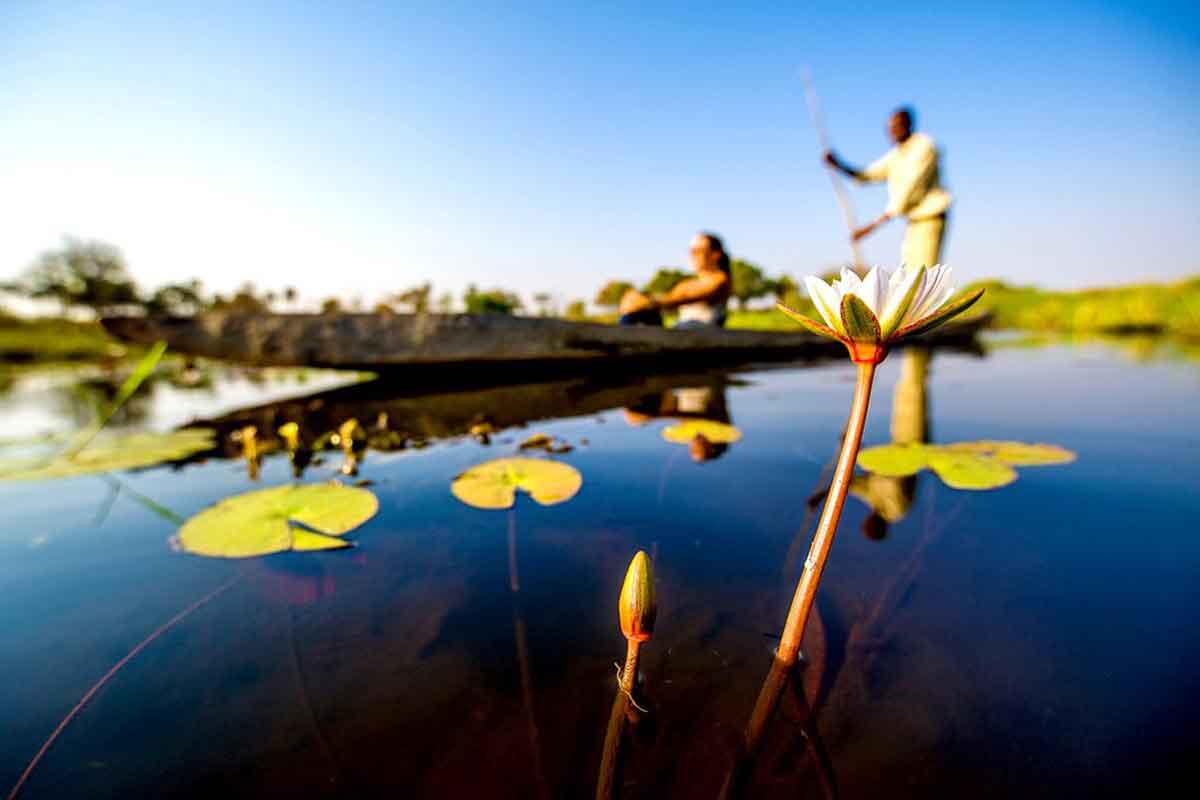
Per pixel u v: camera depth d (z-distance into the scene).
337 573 1.17
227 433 2.82
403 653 0.90
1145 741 0.67
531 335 4.36
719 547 1.25
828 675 0.80
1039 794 0.61
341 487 1.68
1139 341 10.36
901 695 0.76
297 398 4.02
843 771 0.65
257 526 1.41
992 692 0.76
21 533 1.43
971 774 0.64
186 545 1.32
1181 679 0.78
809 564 0.73
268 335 3.53
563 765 0.67
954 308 0.60
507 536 1.34
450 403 3.48
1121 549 1.19
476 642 0.92
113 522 1.52
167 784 0.66
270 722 0.76
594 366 5.14
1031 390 3.59
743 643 0.89
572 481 1.71
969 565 1.13
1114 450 1.99
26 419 3.79
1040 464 1.82
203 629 0.97
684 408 3.07
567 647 0.90
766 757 0.67
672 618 0.97
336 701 0.79
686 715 0.74
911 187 5.87
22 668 0.87
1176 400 3.09
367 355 3.80
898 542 1.25
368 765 0.69
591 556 1.23
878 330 0.61
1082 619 0.93
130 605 1.06
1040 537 1.26
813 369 5.32
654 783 0.64
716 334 5.47
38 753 0.71
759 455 2.04
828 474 1.80
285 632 0.96
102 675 0.85
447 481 1.82
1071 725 0.70
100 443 2.57
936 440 2.19
